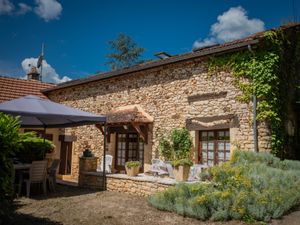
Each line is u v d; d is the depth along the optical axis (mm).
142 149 11812
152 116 11430
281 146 8867
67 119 9430
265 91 8562
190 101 10336
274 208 5664
